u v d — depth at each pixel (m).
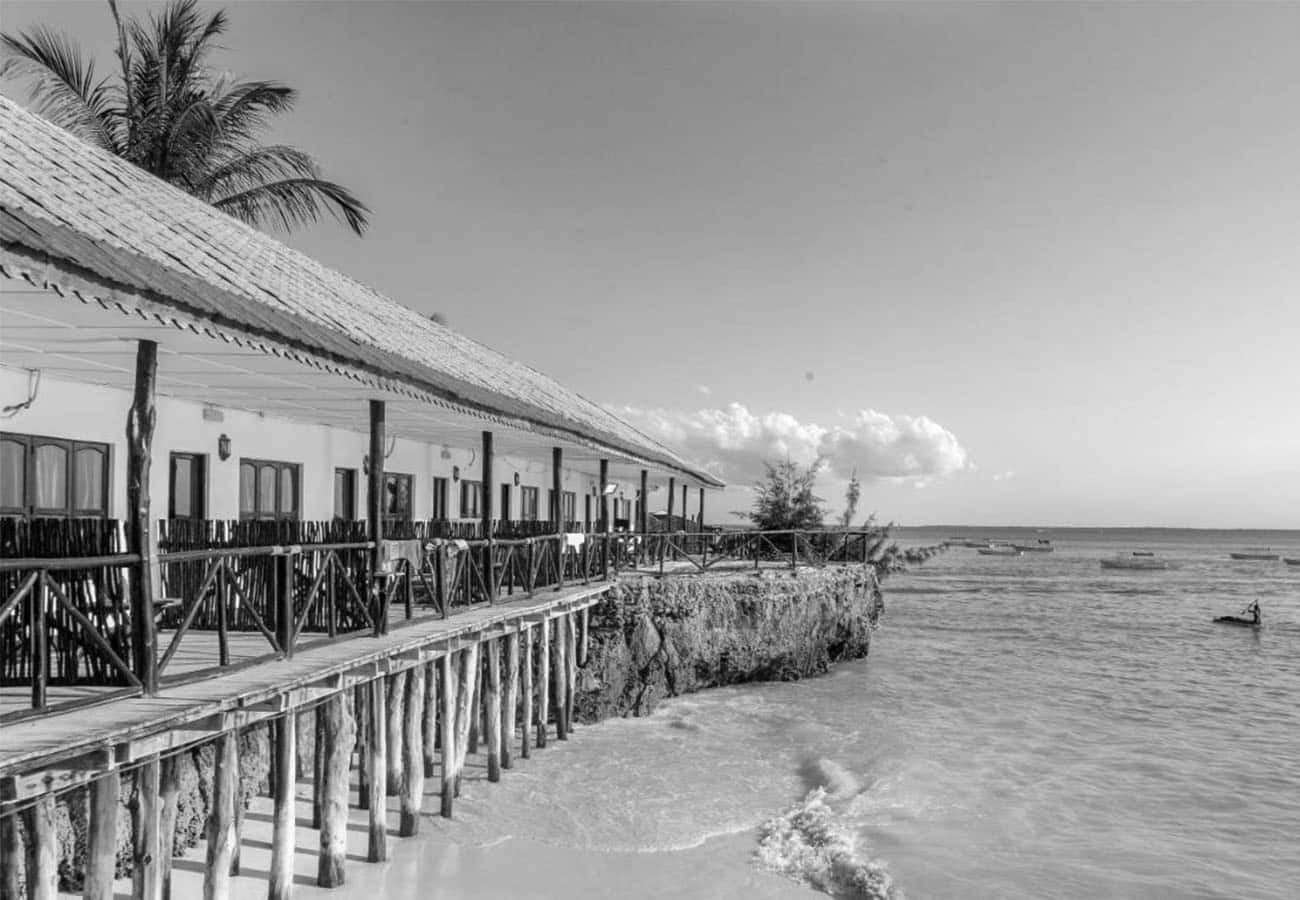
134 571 6.86
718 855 11.76
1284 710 22.28
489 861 11.05
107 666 7.28
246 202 21.42
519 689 17.30
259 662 8.16
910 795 14.69
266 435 15.01
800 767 16.11
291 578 8.65
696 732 18.47
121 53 20.28
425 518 20.19
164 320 6.52
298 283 11.75
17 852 5.84
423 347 13.50
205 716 6.74
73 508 11.48
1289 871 12.01
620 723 19.19
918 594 61.31
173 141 20.00
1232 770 16.62
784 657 24.16
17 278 5.49
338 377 9.91
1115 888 11.39
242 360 9.09
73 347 8.57
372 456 10.69
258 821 11.30
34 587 7.04
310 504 16.28
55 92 19.70
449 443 19.72
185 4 20.39
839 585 26.61
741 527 40.34
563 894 10.27
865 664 27.81
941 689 24.11
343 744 9.84
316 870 10.13
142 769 6.72
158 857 6.89
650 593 21.12
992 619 44.25
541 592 16.28
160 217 9.48
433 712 13.52
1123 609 50.69
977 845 12.65
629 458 20.66
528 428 14.09
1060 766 16.72
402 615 12.47
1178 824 13.73
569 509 30.67
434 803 12.99
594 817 12.91
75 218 6.77
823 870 11.38
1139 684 25.86
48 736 5.76
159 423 12.73
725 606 22.78
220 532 10.26
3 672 7.30
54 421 11.07
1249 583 76.75
